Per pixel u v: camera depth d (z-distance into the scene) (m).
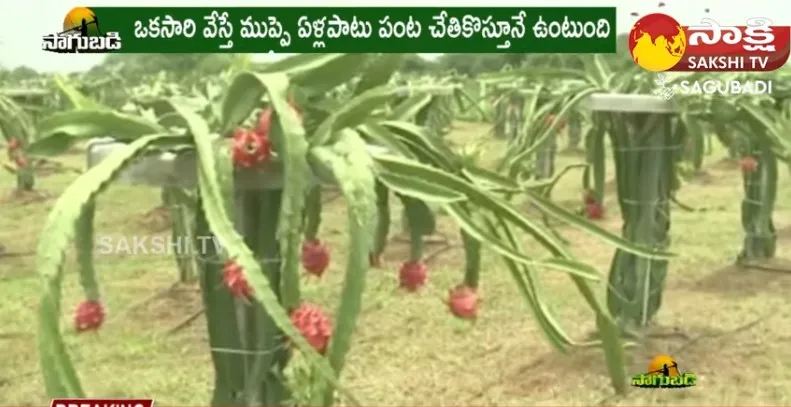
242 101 0.95
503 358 1.78
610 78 1.89
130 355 1.74
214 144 0.93
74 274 2.14
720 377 1.65
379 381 1.69
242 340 1.02
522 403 1.58
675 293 2.16
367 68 1.01
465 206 1.04
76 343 1.80
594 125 2.07
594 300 1.33
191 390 1.60
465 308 1.22
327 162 0.88
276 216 0.98
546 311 1.17
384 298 2.15
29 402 1.57
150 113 1.10
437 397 1.61
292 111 0.87
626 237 1.83
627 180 1.80
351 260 0.83
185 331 1.88
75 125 0.94
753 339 1.83
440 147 1.08
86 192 0.81
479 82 2.62
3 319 1.97
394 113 1.25
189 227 1.41
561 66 2.25
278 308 0.79
